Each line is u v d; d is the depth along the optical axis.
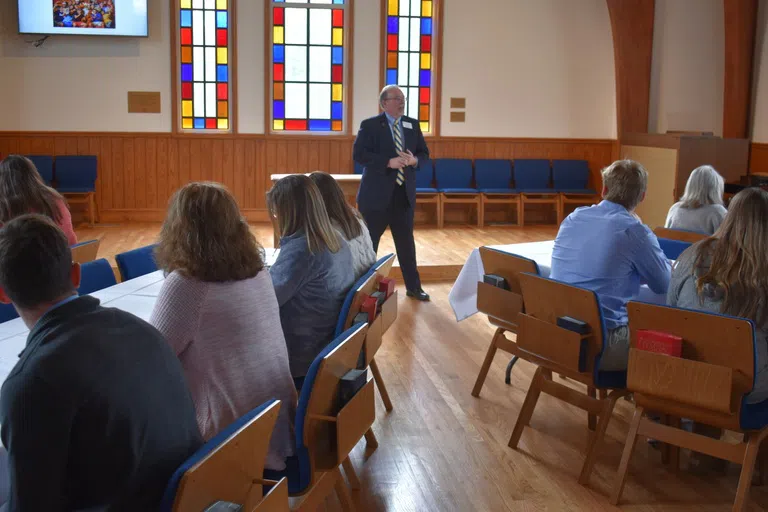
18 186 3.29
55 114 8.45
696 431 3.04
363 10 8.71
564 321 2.85
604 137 9.41
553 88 9.23
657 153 8.47
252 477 1.54
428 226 8.92
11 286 1.39
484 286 3.52
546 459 3.07
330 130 8.94
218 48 8.58
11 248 1.39
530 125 9.26
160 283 3.11
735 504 2.46
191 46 8.55
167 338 1.90
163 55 8.48
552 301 2.92
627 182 3.06
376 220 5.47
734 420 2.41
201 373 1.94
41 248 1.39
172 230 1.97
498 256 3.45
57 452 1.29
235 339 1.96
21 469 1.28
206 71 8.61
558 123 9.30
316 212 2.71
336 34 8.76
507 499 2.73
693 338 2.44
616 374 2.87
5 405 1.29
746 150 8.22
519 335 3.09
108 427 1.34
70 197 8.36
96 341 1.36
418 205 9.14
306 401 1.94
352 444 2.12
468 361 4.29
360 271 3.17
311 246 2.67
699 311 2.38
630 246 2.99
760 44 8.38
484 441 3.23
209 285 1.92
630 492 2.80
